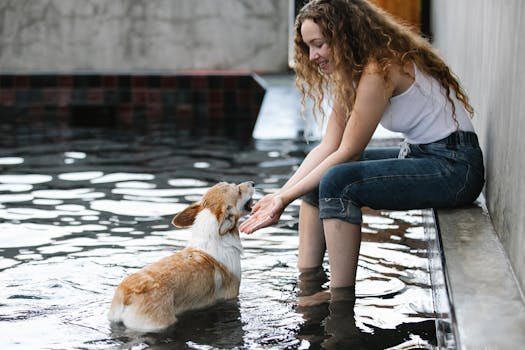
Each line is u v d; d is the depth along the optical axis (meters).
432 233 3.78
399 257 4.33
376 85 3.59
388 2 11.50
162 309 3.30
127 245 4.55
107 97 11.02
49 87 10.98
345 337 3.19
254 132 8.61
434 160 3.68
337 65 3.69
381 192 3.64
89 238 4.70
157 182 6.40
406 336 3.20
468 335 2.35
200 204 3.83
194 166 7.09
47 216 5.27
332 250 3.73
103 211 5.41
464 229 3.42
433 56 3.75
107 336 3.19
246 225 3.74
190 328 3.29
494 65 4.04
